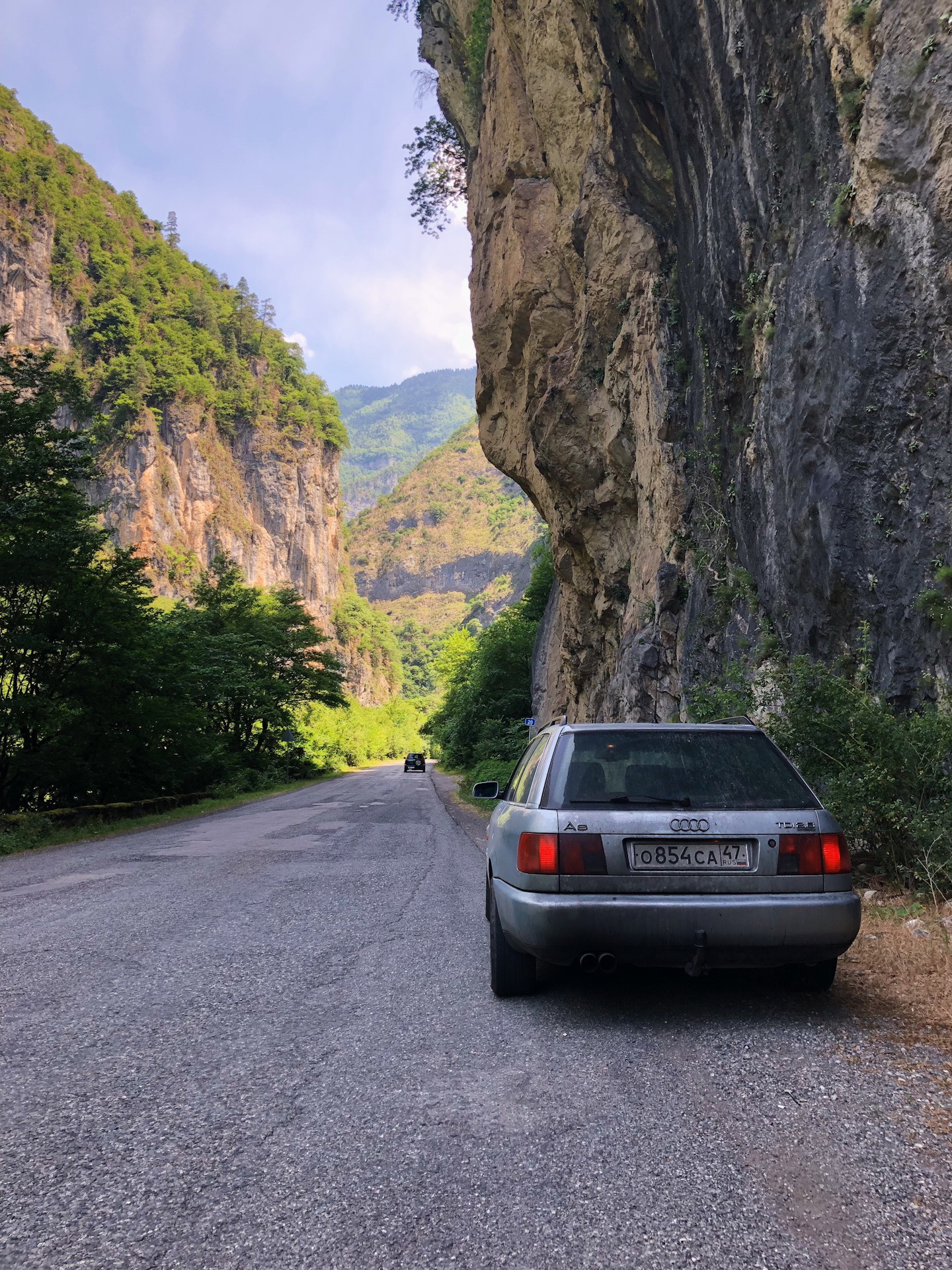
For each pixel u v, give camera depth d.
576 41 18.41
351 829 15.19
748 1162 2.37
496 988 4.14
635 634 17.00
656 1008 3.93
